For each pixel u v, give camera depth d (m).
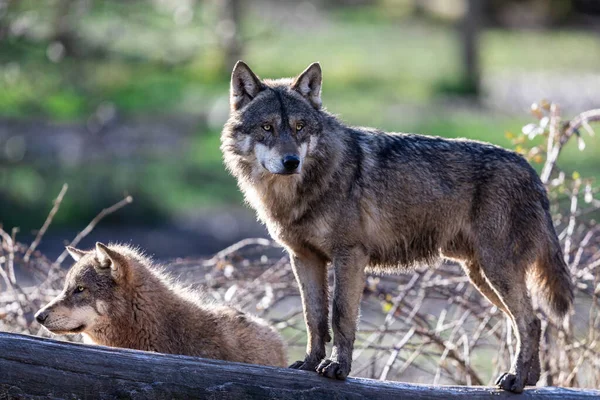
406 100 44.44
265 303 12.88
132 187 30.48
